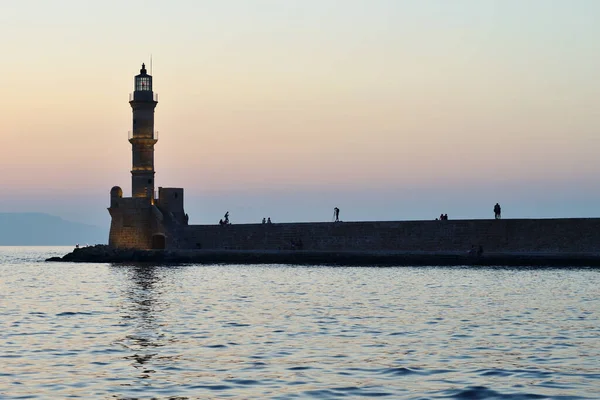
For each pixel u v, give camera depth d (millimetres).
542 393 24406
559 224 81875
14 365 28875
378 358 29953
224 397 24234
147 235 104250
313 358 30031
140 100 103562
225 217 101688
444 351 31359
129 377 26953
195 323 40219
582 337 34500
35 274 85375
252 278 71938
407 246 88875
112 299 53750
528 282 62906
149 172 104562
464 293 55062
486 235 84938
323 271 80125
